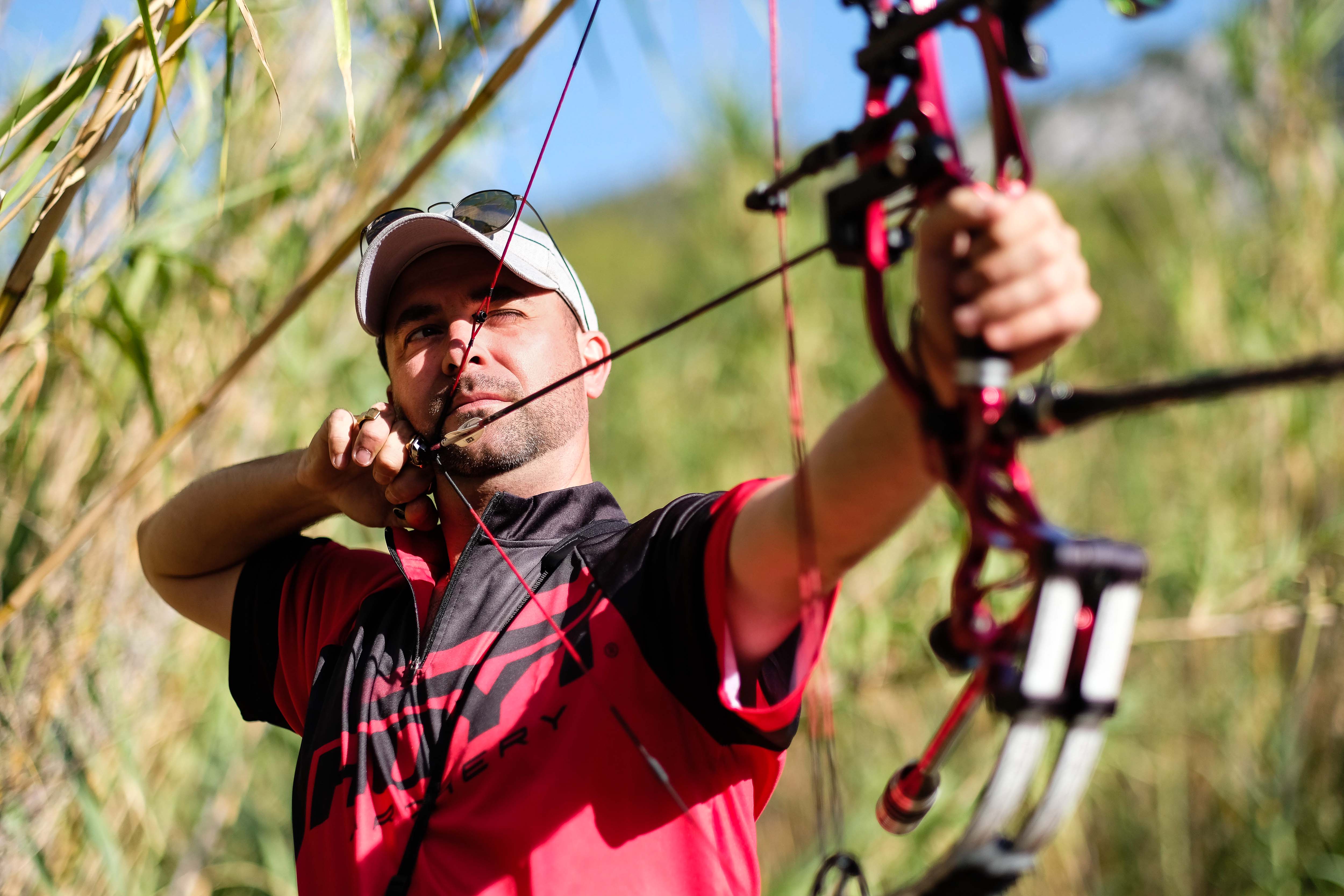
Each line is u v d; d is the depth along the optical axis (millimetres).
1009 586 1720
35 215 3662
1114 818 9117
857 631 7770
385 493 3404
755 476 10250
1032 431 1657
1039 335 1689
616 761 2561
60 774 4977
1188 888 8562
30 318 4508
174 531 3857
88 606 5031
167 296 5082
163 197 4508
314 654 3383
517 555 2980
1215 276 9039
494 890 2506
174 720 5742
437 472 3297
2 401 4195
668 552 2660
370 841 2699
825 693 2561
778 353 10023
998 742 7973
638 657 2645
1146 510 9078
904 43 1835
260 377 5711
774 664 2496
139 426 5277
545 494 3092
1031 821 1538
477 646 2836
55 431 5121
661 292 13727
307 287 3850
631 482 11484
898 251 1909
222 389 3928
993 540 1657
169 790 6055
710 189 11031
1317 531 8094
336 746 2908
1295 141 9039
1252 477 8633
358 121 5344
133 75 3340
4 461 4977
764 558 2326
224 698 6016
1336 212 8867
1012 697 1536
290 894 7289
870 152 1903
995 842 1569
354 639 3131
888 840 7414
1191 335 9086
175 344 5344
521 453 3182
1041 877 8500
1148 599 8852
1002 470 1731
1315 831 8352
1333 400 8492
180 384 5359
